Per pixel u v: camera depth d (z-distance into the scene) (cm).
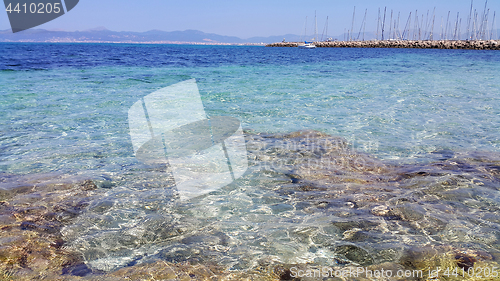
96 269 246
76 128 660
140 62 2522
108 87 1195
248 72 1858
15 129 646
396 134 649
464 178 427
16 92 1040
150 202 360
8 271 238
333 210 343
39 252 264
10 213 327
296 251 271
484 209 345
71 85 1216
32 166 460
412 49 7438
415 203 357
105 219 322
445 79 1562
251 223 317
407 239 286
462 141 605
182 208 348
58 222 315
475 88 1260
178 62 2620
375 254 265
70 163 474
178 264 254
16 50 4488
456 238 288
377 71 1981
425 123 734
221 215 333
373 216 329
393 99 1025
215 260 260
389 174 446
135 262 257
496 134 649
